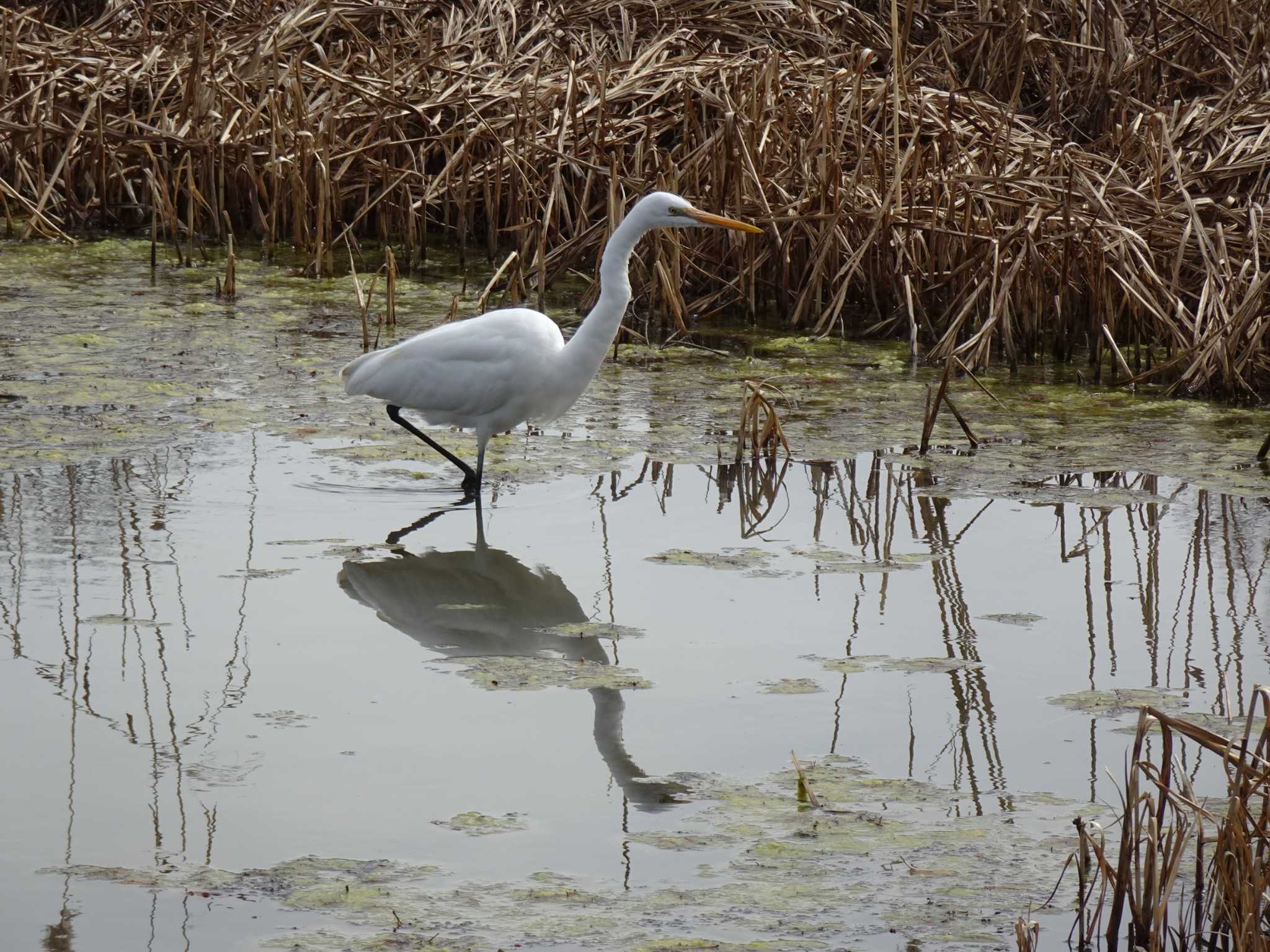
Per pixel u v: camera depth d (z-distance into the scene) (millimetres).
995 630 9234
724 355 16094
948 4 22828
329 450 12484
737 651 8891
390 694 8234
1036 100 21766
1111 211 15883
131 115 20688
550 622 9305
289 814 6918
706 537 10859
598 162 18828
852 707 8172
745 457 12688
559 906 6203
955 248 16578
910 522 11227
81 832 6711
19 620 8984
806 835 6840
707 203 17781
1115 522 11219
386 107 20234
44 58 21141
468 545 10570
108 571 9773
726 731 7887
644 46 21422
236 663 8555
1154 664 8734
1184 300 16125
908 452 12898
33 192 20531
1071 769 7488
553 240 18656
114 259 19359
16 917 6027
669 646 8961
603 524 11086
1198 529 11047
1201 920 6180
